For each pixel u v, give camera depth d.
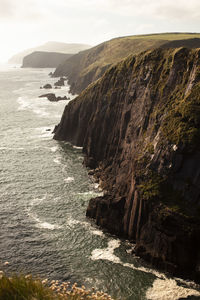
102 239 53.12
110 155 85.56
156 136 59.38
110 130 90.38
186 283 43.06
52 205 64.19
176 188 50.53
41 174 80.38
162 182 51.97
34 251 49.16
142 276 44.16
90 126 97.25
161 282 43.03
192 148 49.94
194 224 44.81
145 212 51.78
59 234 54.06
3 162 87.88
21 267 45.06
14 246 50.31
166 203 48.62
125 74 91.19
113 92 91.81
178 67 66.81
